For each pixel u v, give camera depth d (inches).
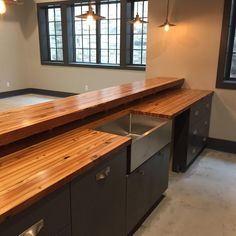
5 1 84.6
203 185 112.8
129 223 77.9
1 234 38.8
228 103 144.6
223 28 138.0
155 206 97.9
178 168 123.6
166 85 133.1
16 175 48.5
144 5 229.5
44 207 45.5
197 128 130.3
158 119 96.2
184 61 152.6
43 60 293.1
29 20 289.3
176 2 147.3
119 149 64.9
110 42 256.2
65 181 48.3
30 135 62.7
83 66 269.0
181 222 89.4
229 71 150.3
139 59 244.7
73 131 74.3
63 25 268.1
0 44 273.1
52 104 84.1
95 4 251.4
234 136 146.3
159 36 156.9
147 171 83.5
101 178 59.9
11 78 289.7
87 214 57.4
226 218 91.6
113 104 92.4
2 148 59.1
